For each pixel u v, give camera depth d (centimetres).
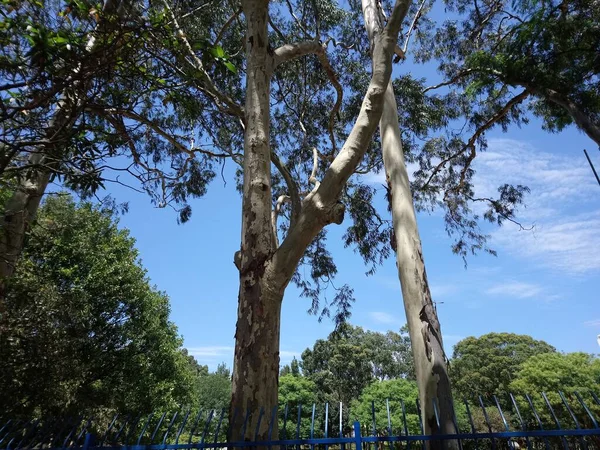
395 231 702
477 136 1363
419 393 566
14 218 683
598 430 304
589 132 968
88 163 624
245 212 533
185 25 1016
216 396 5175
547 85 1027
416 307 616
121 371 1770
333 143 1215
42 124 601
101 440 400
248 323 470
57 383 1215
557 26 959
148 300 1906
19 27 512
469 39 1349
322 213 496
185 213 1234
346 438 345
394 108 839
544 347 3825
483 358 3853
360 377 3966
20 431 420
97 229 1797
